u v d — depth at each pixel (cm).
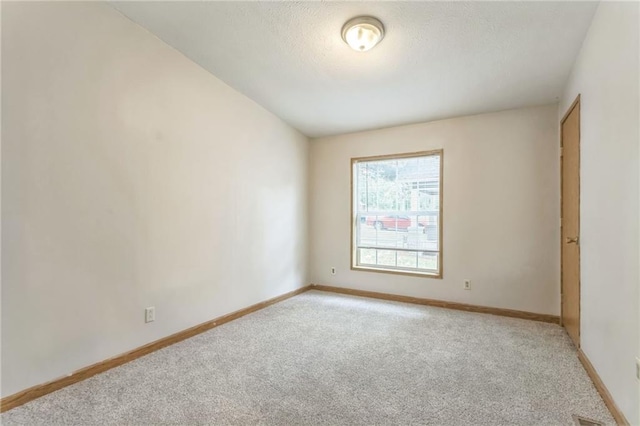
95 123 220
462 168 363
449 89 311
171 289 271
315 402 186
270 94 342
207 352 254
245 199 348
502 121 344
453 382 207
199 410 179
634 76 152
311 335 288
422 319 331
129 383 207
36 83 191
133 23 241
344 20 228
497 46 244
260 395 193
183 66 280
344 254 439
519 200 336
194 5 222
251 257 356
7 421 170
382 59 271
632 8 154
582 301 237
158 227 261
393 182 411
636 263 150
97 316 221
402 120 385
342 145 440
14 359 183
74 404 184
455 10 211
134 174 244
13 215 182
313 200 461
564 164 297
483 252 353
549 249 323
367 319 331
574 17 210
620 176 169
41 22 193
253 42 259
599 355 198
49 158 197
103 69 224
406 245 403
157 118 260
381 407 181
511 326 309
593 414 174
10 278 181
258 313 351
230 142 329
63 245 204
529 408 179
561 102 309
